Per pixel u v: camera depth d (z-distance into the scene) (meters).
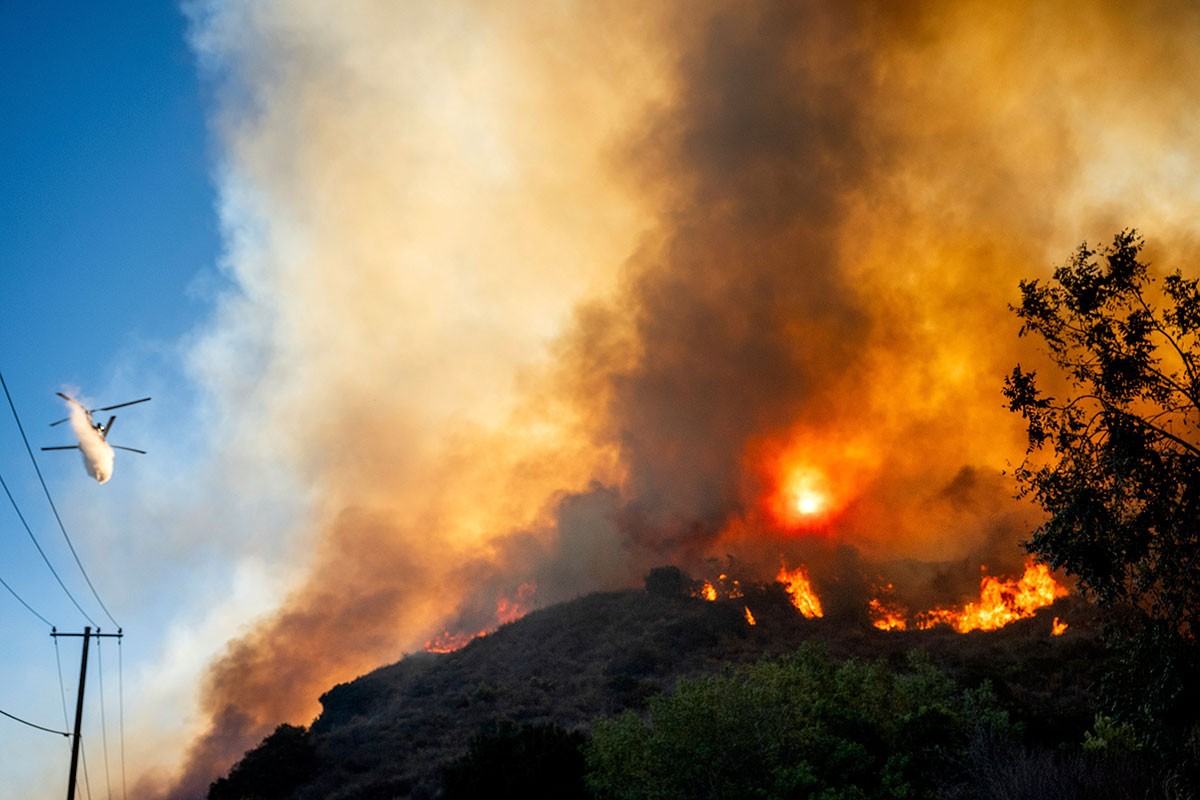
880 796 18.97
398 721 61.97
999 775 16.75
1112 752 17.66
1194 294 15.16
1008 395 16.09
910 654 26.83
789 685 23.02
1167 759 14.31
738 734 19.94
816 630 76.38
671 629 76.25
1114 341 15.52
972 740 18.88
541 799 27.48
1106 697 15.41
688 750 19.77
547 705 62.16
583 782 25.67
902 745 21.36
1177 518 14.22
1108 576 14.62
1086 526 14.77
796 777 18.42
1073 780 15.80
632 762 21.06
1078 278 15.95
